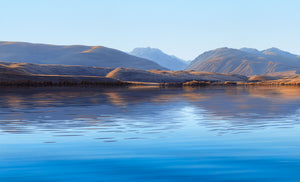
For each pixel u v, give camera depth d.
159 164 10.55
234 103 32.84
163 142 13.71
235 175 9.46
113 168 10.16
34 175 9.54
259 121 19.59
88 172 9.81
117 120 20.06
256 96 45.75
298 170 9.84
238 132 15.91
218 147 12.77
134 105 30.47
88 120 20.09
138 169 10.06
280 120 19.98
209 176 9.39
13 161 10.95
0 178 9.27
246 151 12.12
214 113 23.78
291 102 34.09
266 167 10.16
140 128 17.16
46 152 12.11
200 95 48.47
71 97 42.41
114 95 47.59
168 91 63.28
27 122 19.28
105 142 13.75
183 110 25.88
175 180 9.11
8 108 27.47
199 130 16.50
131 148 12.69
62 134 15.49
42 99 38.59
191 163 10.63
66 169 10.08
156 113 23.78
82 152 12.09
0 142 13.76
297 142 13.55
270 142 13.59
